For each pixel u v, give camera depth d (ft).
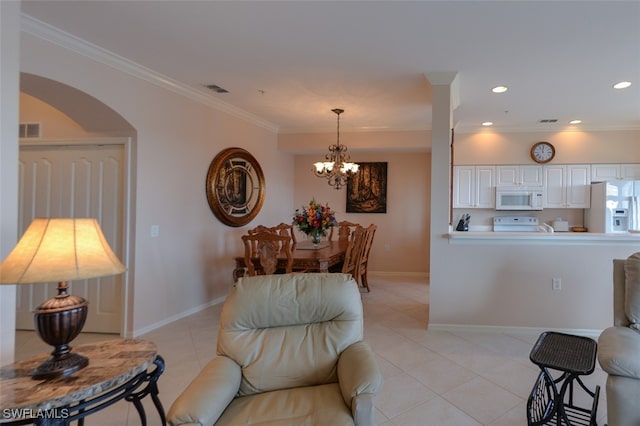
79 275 4.66
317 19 8.16
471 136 19.67
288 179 21.74
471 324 11.64
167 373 8.74
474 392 7.79
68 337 4.88
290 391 5.46
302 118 17.62
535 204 18.88
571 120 17.65
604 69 10.92
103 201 11.57
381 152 21.16
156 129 11.90
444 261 11.75
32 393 4.27
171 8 7.74
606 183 17.22
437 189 11.69
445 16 7.95
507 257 11.46
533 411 6.93
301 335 5.95
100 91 9.98
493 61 10.41
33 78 8.63
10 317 6.13
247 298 6.03
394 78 11.89
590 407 7.20
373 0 7.34
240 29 8.64
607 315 11.00
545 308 11.32
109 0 7.41
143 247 11.48
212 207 14.73
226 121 15.64
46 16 8.08
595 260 11.05
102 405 4.91
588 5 7.40
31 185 11.98
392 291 17.31
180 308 13.15
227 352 5.73
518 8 7.55
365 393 4.63
